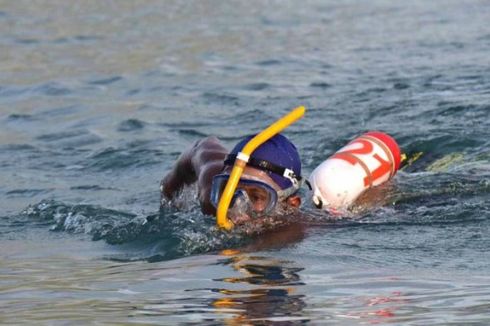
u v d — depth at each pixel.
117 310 10.85
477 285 11.51
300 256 12.93
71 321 10.51
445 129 20.62
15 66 31.89
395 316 10.36
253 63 31.59
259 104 25.36
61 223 15.66
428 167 18.44
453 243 13.57
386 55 31.69
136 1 44.38
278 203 14.14
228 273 12.20
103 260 13.32
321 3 44.56
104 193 18.12
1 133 23.62
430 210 15.22
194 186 15.41
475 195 15.94
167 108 25.58
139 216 15.55
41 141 22.64
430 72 27.97
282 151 14.02
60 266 13.10
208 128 23.19
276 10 42.78
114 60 32.62
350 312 10.51
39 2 43.72
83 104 26.53
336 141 20.64
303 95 26.14
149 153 21.03
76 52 34.12
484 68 28.00
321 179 15.12
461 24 37.19
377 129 21.30
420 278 11.84
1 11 41.59
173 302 11.05
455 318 10.27
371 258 12.84
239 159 13.62
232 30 38.06
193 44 35.12
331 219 14.73
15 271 12.95
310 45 34.53
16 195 18.20
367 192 15.40
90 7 42.97
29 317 10.73
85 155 21.23
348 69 29.73
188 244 13.62
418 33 35.75
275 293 11.30
